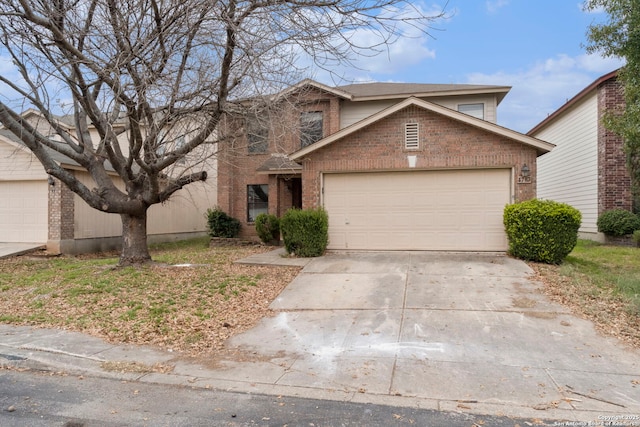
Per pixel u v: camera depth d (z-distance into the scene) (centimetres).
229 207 1727
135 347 556
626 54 832
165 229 1836
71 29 787
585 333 573
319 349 543
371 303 730
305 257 1134
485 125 1107
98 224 1513
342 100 1669
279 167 1563
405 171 1180
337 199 1220
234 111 855
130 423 359
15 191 1423
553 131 2012
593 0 838
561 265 975
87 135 963
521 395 408
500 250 1123
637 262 1061
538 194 2227
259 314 695
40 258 1290
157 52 768
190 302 735
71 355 525
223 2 711
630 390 416
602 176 1498
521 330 589
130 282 854
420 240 1171
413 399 404
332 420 363
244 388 434
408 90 1716
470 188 1145
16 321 661
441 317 649
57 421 363
